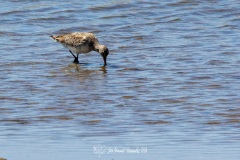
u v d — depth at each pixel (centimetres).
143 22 2747
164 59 2217
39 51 2338
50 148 1402
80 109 1689
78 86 1912
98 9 2898
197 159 1332
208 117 1616
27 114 1652
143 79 1978
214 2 2966
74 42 2220
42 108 1700
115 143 1434
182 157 1344
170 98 1778
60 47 2397
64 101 1759
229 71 2050
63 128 1543
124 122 1584
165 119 1603
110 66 2159
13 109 1692
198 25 2705
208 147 1403
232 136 1473
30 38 2516
